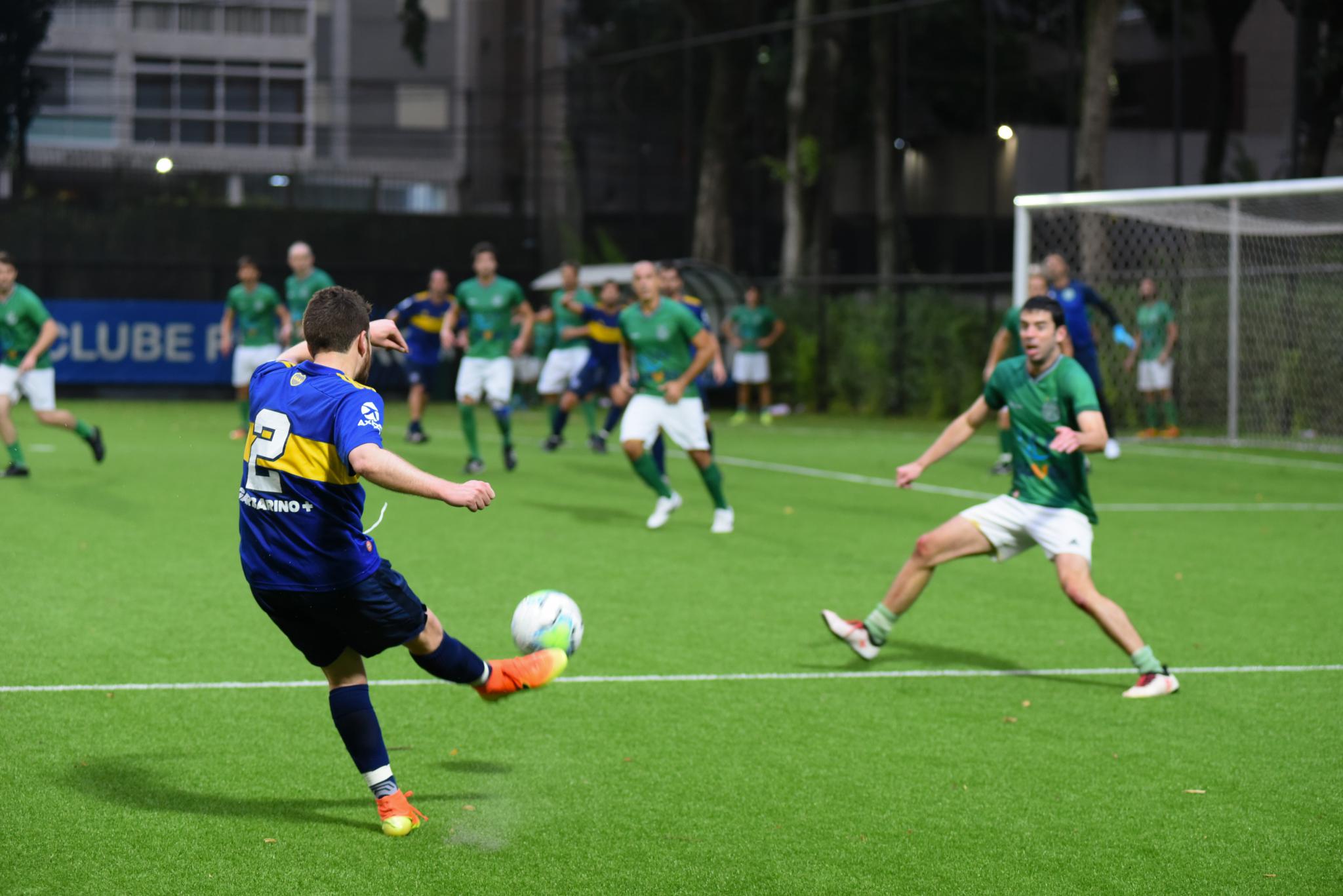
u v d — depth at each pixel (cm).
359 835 591
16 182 4181
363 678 604
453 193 5666
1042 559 1336
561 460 2214
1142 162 4003
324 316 571
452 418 3209
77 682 830
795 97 3888
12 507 1550
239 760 692
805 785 668
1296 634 1017
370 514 1579
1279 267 2814
